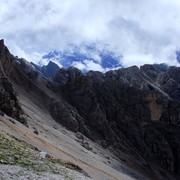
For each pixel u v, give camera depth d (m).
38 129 143.00
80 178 44.84
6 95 125.69
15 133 89.25
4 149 41.56
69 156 115.12
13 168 35.38
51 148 107.44
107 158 184.00
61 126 191.00
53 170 41.72
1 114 108.38
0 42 198.12
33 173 36.62
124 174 163.00
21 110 147.12
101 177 111.75
